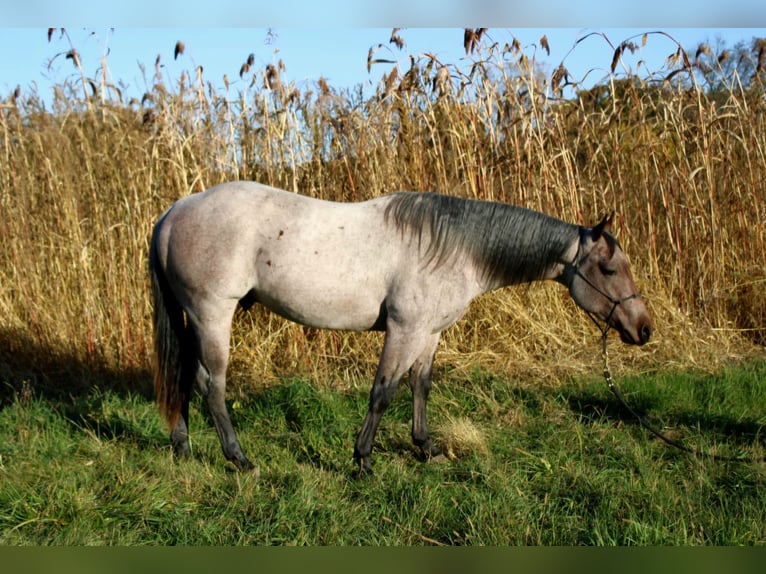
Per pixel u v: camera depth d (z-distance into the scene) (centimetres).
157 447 396
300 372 552
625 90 670
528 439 420
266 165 584
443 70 598
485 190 590
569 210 615
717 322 627
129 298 548
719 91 730
